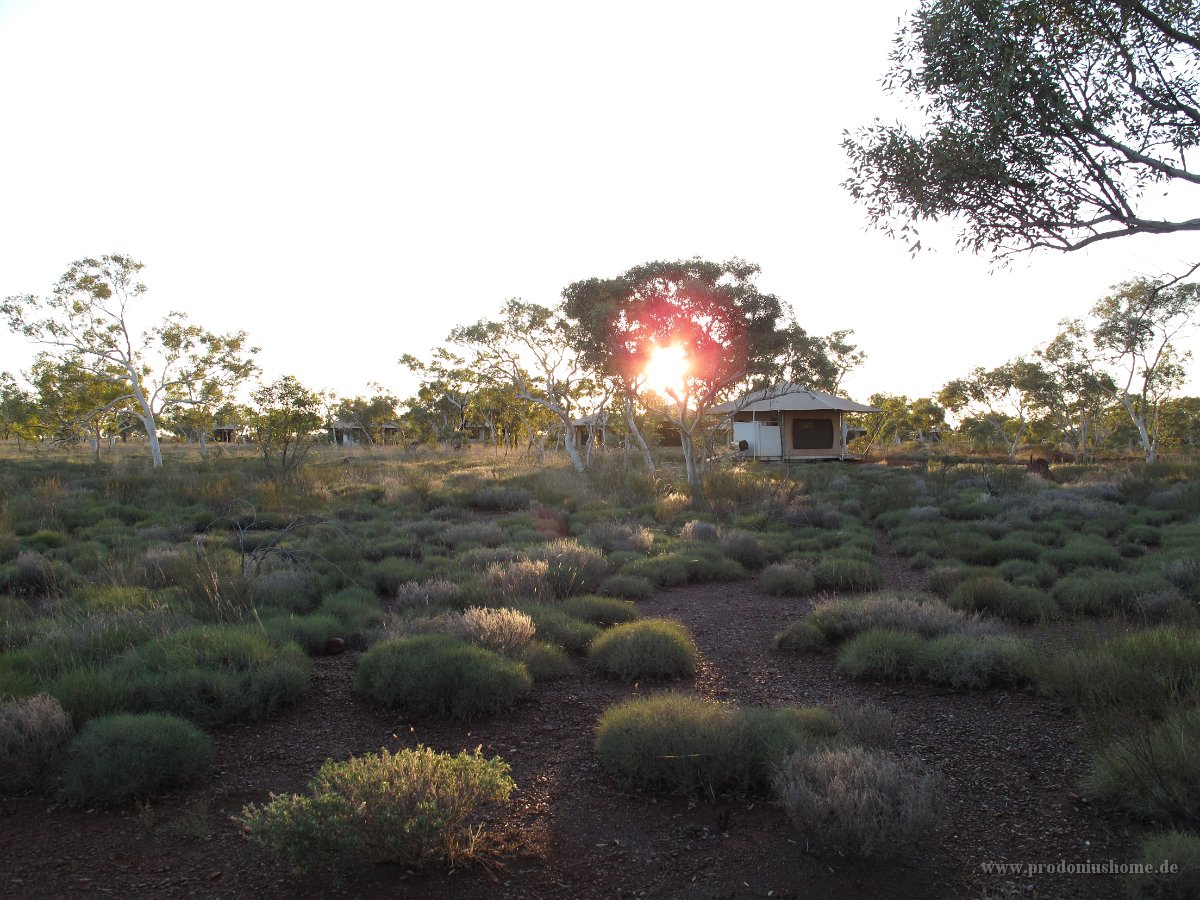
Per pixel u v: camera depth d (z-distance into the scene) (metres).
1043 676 5.52
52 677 5.32
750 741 4.23
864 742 4.49
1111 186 5.38
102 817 3.85
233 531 13.01
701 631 7.65
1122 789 3.90
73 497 16.92
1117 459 38.81
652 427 39.53
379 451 43.66
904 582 9.84
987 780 4.27
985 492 18.89
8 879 3.28
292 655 6.00
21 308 32.75
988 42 5.11
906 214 5.96
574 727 5.12
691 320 18.89
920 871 3.40
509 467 29.83
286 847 3.23
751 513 16.14
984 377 45.34
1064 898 3.18
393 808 3.38
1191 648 5.10
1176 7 5.22
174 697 5.02
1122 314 27.88
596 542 12.68
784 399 38.50
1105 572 9.05
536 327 29.69
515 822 3.87
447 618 6.76
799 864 3.46
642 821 3.87
